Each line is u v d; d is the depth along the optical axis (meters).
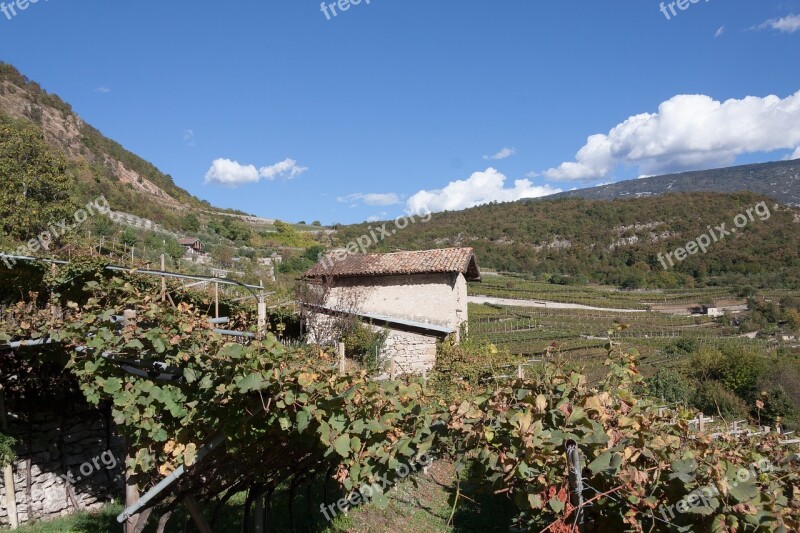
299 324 19.70
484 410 3.79
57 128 71.12
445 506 9.08
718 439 5.44
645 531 3.42
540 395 3.46
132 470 4.58
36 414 8.53
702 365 29.28
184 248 39.59
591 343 41.31
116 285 4.75
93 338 4.32
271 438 4.61
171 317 4.21
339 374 4.23
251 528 6.88
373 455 4.08
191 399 4.26
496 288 67.25
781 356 34.03
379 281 24.80
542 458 3.35
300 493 8.22
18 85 73.75
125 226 34.78
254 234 61.34
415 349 21.19
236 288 17.34
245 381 3.72
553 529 3.31
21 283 9.29
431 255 25.16
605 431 3.47
